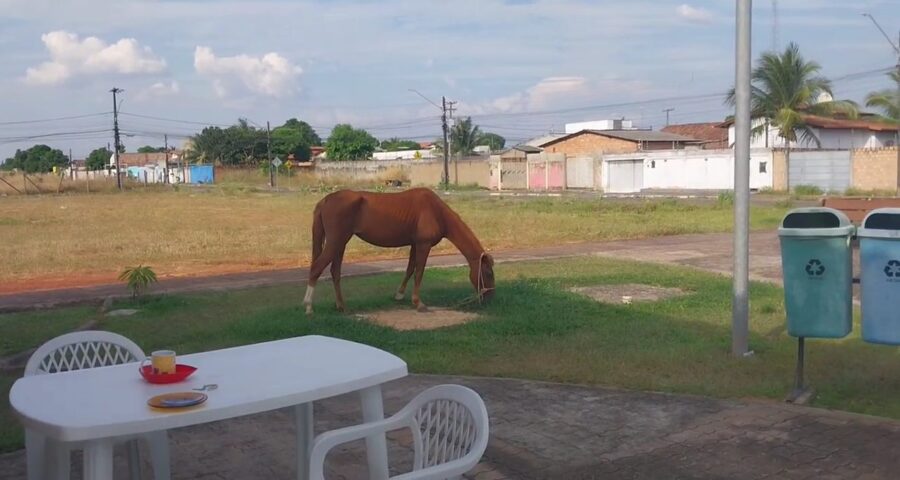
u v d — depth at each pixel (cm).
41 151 12338
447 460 392
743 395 695
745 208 809
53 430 320
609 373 764
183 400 348
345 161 8531
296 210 3794
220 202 4566
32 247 2142
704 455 558
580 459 557
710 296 1188
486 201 4150
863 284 657
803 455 554
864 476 519
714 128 7425
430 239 1116
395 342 902
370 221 1101
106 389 373
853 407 664
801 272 664
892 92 4178
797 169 4866
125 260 1872
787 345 870
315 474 366
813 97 4922
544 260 1670
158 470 452
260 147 9738
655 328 962
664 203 3625
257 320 1023
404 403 690
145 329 1009
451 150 8231
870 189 4584
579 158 6128
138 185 7125
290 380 383
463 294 1235
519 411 660
